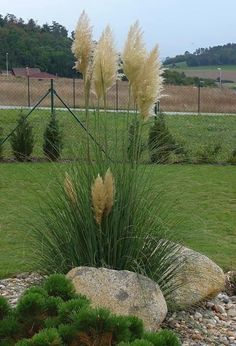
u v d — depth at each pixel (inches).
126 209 217.9
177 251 233.0
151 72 216.1
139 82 217.2
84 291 201.2
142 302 200.5
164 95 220.7
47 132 606.5
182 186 267.0
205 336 215.2
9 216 342.3
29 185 477.4
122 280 205.5
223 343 211.0
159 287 213.6
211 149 711.7
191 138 958.4
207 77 2389.3
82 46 218.4
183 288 236.7
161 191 233.3
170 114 1358.3
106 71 216.5
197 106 1571.1
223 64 2491.4
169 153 307.7
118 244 218.2
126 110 238.1
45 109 1136.2
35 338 121.0
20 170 563.5
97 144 222.1
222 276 248.8
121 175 219.5
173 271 229.1
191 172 559.5
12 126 986.7
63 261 220.7
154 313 199.0
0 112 1105.4
